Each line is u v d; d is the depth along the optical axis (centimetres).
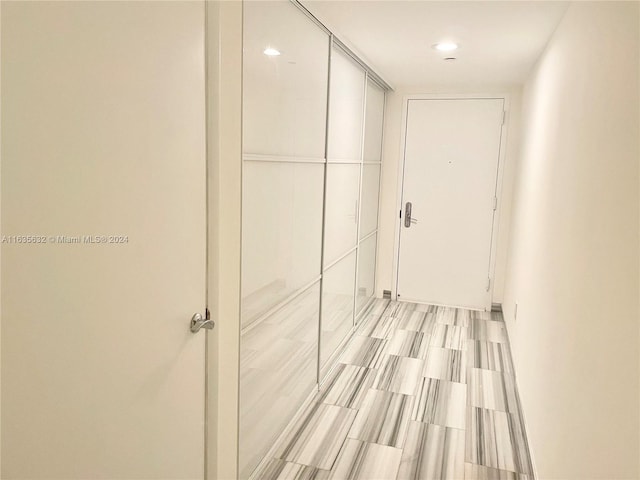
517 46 301
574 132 191
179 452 149
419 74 405
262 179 204
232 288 175
